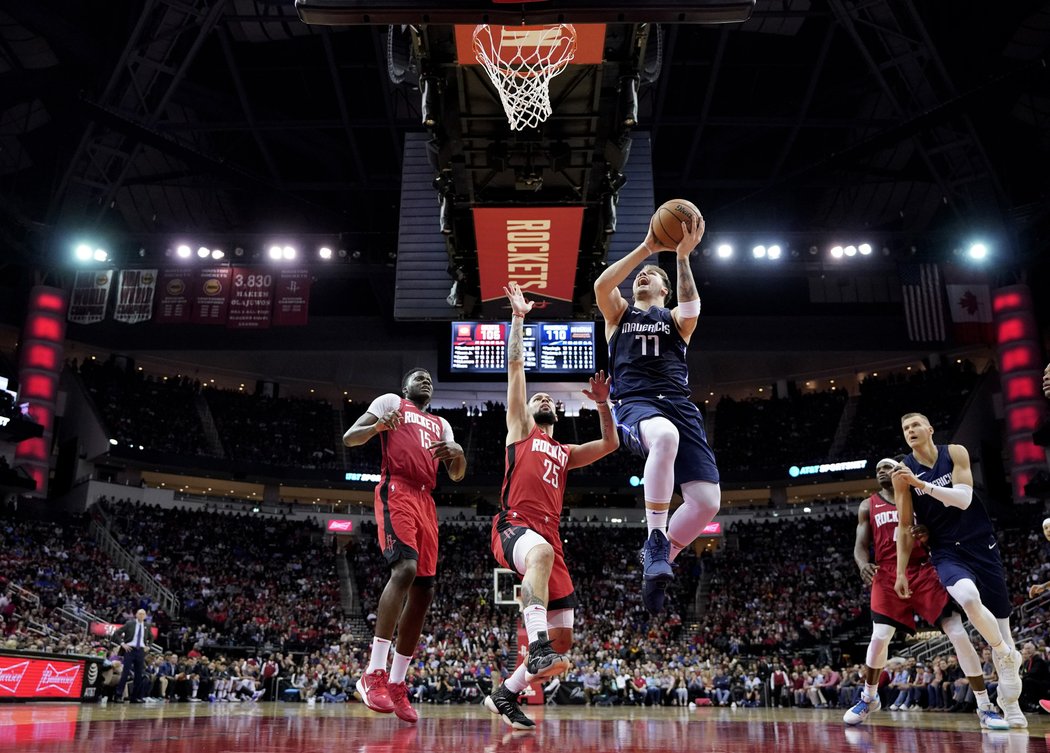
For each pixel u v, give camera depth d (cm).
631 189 2084
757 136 3170
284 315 3078
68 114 2831
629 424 427
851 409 4209
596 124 1467
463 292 2120
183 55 2711
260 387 4391
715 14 825
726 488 4216
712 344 3978
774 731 548
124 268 3122
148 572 3120
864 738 449
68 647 1906
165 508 3647
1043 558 2781
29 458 3050
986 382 3850
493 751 317
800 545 3669
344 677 2311
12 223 3105
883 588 629
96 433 3647
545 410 510
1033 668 1461
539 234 1853
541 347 2405
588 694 2358
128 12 2541
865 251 3123
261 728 513
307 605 3241
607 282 445
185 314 3055
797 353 4003
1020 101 2803
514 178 1641
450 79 1377
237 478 3997
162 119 3106
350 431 543
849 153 2795
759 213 3784
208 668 2145
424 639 2778
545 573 433
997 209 2853
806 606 3144
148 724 552
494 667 2528
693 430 427
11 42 2641
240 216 3797
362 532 4047
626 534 3891
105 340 3931
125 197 3534
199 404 4125
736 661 2533
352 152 3219
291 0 2555
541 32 1177
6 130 3000
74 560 2908
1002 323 3028
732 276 3262
